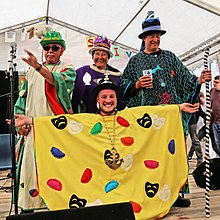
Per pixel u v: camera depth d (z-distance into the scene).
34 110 2.30
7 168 3.06
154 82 2.53
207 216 2.28
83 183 2.18
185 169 2.36
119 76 2.76
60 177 2.16
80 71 2.65
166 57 2.60
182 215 2.33
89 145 2.22
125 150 2.26
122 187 2.22
